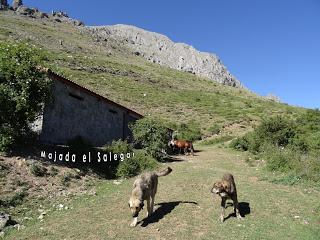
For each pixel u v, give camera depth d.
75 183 16.16
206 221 12.05
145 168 20.23
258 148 28.09
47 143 20.19
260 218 12.53
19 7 146.12
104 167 19.59
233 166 22.89
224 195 11.81
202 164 23.53
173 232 11.14
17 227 11.52
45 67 18.84
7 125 17.47
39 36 100.94
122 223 11.84
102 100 25.58
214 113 54.31
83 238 10.76
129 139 28.62
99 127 25.22
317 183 17.47
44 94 18.08
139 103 55.31
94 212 12.88
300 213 13.29
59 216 12.59
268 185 17.27
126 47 157.75
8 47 18.45
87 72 70.06
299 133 29.70
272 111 56.62
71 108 22.50
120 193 15.11
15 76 17.33
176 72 113.31
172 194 15.04
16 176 15.05
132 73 83.12
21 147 17.95
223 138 39.38
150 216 12.36
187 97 66.94
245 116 51.69
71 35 129.62
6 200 13.29
